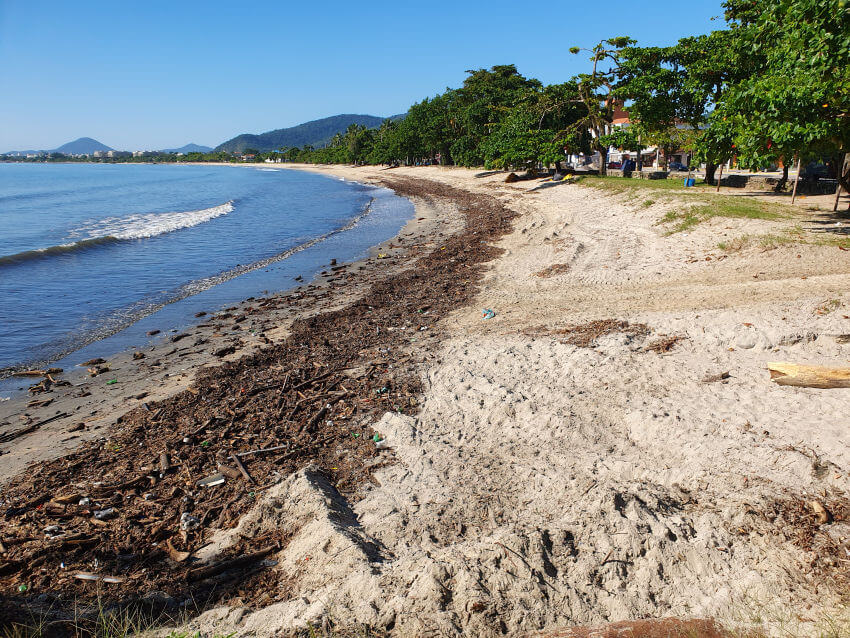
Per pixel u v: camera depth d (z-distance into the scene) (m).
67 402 9.41
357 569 4.72
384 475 6.61
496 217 28.39
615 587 4.34
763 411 6.57
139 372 10.63
